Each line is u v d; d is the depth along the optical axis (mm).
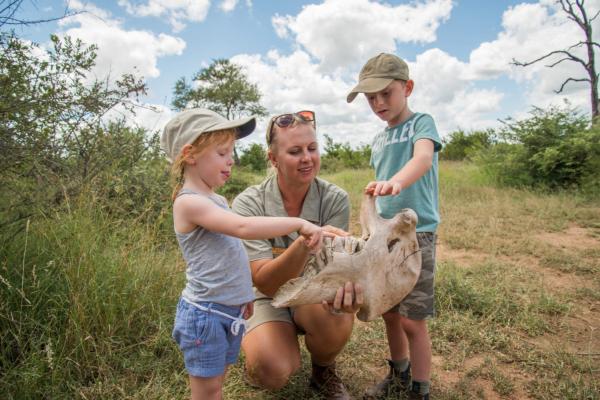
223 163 1916
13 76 2932
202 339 1886
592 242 5781
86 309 2672
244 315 2049
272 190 2494
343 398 2471
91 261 2865
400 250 2053
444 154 22641
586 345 3164
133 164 4344
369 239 1966
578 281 4410
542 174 9953
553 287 4227
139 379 2535
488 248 5402
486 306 3656
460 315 3533
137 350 2732
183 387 2445
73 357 2514
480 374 2791
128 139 3953
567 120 10109
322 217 2537
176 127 1925
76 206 3289
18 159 3010
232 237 1971
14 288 2600
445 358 2986
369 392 2553
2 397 2164
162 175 4820
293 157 2230
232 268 1926
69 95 3301
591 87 15609
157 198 4543
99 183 3760
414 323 2393
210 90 41031
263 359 2264
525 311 3562
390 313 2541
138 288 3021
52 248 2951
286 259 2115
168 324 2904
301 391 2521
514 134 10453
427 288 2402
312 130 2273
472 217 7105
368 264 1951
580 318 3592
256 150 27766
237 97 41000
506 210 7508
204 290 1900
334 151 26422
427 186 2520
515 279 4383
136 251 3389
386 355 3014
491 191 9539
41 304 2707
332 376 2518
